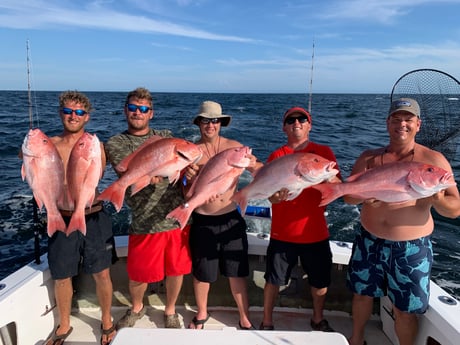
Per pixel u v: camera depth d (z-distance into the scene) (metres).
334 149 13.43
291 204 2.88
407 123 2.46
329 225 6.61
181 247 3.03
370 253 2.61
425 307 2.47
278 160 2.59
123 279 3.40
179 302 3.47
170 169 2.56
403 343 2.64
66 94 2.85
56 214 2.52
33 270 2.93
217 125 3.07
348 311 3.30
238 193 2.72
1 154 12.42
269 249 3.02
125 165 2.68
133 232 2.97
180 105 40.22
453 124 3.10
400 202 2.35
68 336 3.02
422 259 2.46
